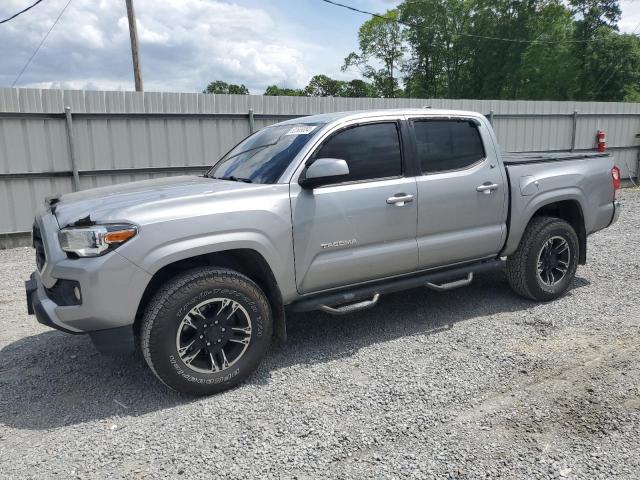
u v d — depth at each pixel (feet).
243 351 12.18
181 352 11.43
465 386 11.93
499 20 149.48
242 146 16.33
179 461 9.46
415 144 14.80
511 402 11.18
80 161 33.53
